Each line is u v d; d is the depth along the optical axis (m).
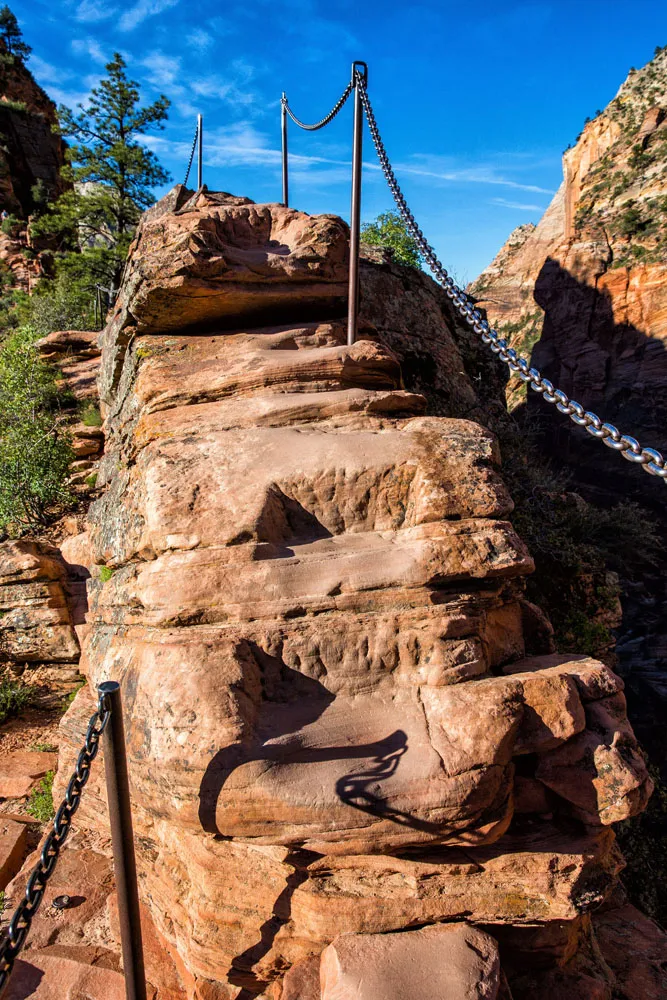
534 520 11.58
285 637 3.90
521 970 3.88
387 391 5.43
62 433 14.29
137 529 4.89
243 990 3.73
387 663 3.90
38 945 4.50
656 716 22.77
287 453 4.70
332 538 4.43
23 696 9.48
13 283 43.84
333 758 3.45
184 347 6.09
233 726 3.44
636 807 3.62
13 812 6.93
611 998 4.08
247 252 6.29
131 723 3.76
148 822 4.41
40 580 10.34
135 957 3.23
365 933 3.50
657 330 58.53
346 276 6.57
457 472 4.49
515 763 3.82
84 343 19.81
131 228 34.12
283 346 6.07
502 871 3.57
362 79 4.96
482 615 4.14
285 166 8.06
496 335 3.22
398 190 4.32
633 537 20.75
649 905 7.91
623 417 58.62
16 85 52.69
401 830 3.30
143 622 4.40
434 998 3.07
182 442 4.95
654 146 71.19
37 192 48.81
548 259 69.81
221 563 4.05
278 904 3.65
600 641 10.73
